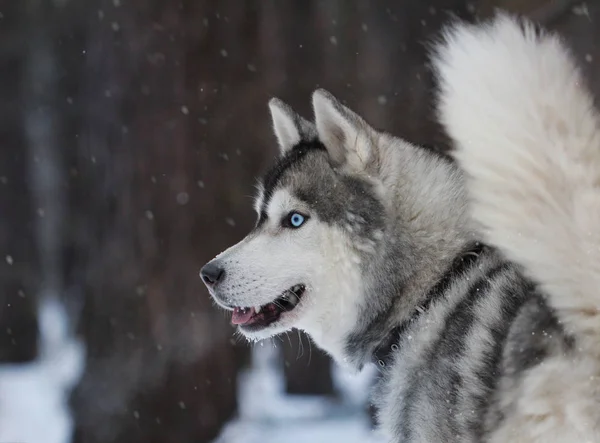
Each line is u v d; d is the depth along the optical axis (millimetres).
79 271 11656
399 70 12383
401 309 4457
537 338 3469
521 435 3428
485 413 3627
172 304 8578
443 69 3553
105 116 9227
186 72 8891
